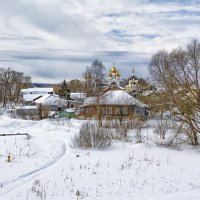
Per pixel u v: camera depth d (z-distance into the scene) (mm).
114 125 45500
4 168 21656
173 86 33781
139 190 17469
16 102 121938
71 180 19062
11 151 30000
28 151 29391
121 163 24359
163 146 32500
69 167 22766
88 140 31375
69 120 57375
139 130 37719
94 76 96750
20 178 19266
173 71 34031
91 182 18812
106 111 57281
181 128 33406
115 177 20156
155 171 22062
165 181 19562
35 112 77250
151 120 50344
